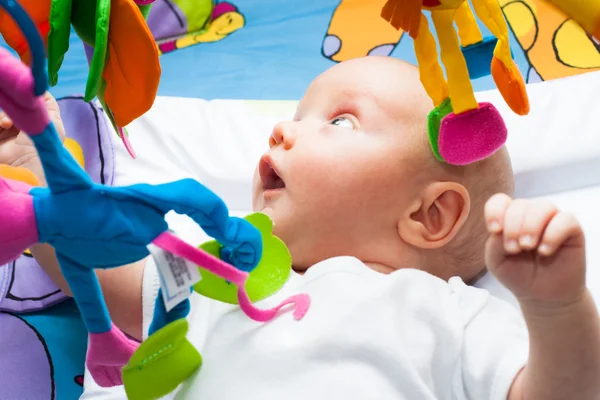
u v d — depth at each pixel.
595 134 1.23
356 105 0.96
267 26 1.77
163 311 0.70
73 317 1.07
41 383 0.98
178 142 1.31
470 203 0.95
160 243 0.58
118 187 0.57
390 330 0.81
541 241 0.62
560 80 1.34
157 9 1.74
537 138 1.24
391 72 0.99
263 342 0.80
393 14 0.64
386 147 0.93
